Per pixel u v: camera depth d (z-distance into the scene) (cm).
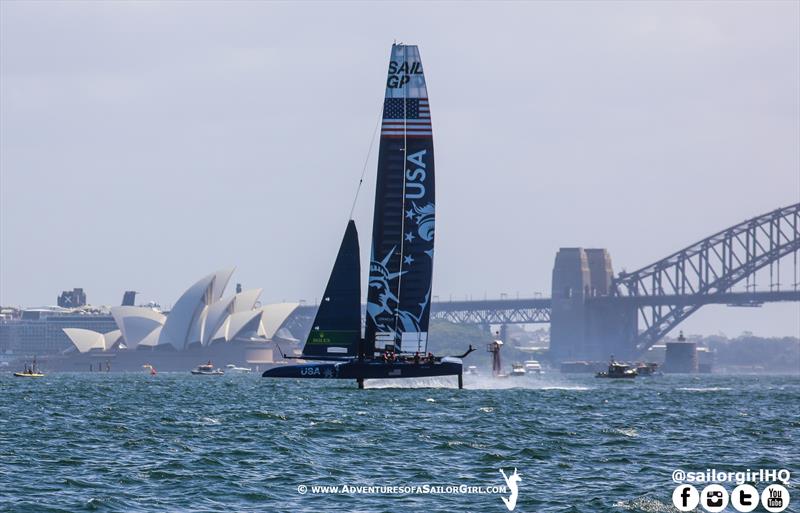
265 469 12938
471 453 14650
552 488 11925
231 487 11706
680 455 14812
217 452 14338
